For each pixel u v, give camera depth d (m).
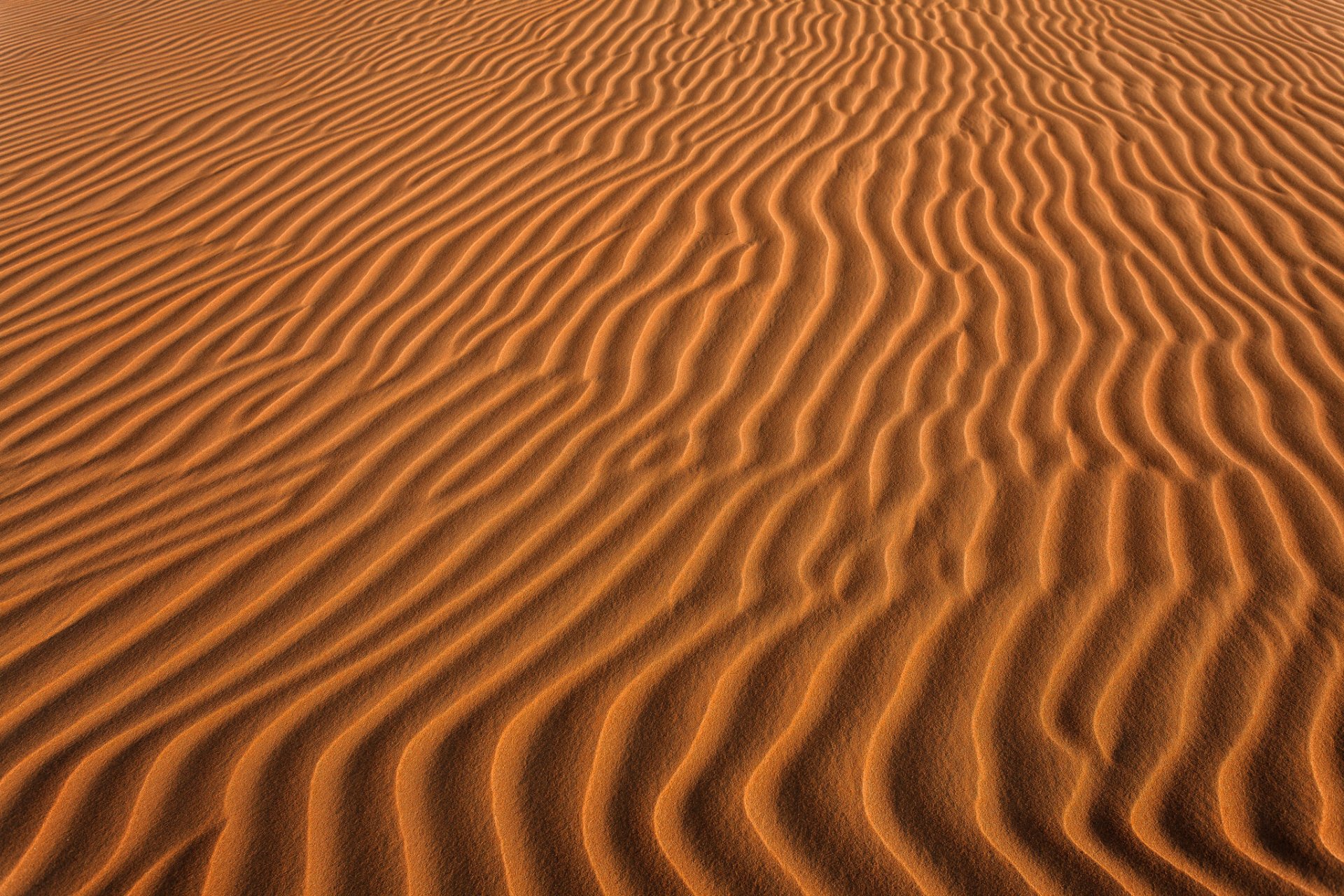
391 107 6.05
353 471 3.16
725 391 3.37
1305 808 2.00
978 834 1.98
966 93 5.71
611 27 7.10
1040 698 2.25
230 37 7.60
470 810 2.09
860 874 1.92
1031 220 4.32
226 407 3.51
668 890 1.91
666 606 2.57
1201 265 3.98
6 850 2.07
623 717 2.27
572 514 2.91
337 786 2.16
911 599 2.53
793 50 6.49
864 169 4.79
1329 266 3.97
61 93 6.84
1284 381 3.28
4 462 3.30
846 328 3.63
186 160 5.57
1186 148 5.05
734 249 4.17
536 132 5.51
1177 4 7.45
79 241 4.78
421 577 2.73
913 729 2.20
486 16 7.52
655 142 5.26
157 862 2.03
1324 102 5.73
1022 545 2.67
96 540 2.94
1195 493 2.81
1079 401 3.21
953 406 3.22
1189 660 2.32
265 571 2.78
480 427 3.31
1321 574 2.52
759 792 2.09
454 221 4.62
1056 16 7.09
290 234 4.67
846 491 2.90
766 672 2.36
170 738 2.30
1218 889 1.86
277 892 1.95
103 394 3.63
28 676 2.49
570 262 4.20
